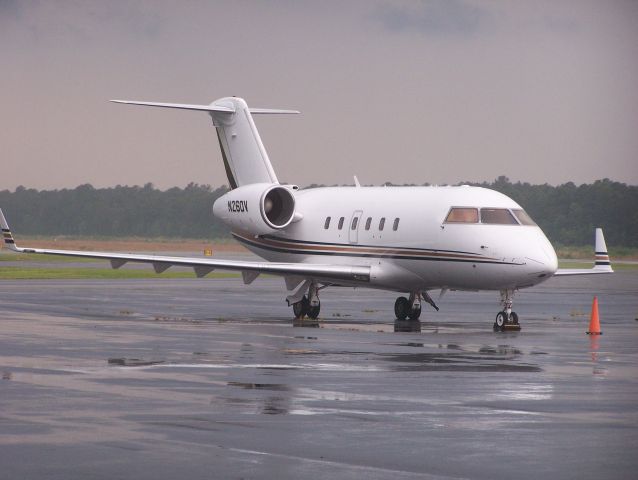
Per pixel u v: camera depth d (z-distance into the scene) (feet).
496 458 134.00
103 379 198.70
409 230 362.74
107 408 166.20
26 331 297.94
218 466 128.26
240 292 547.49
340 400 176.76
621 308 445.37
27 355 237.25
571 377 208.85
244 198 409.49
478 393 186.19
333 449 138.21
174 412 163.32
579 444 142.61
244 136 424.87
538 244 335.67
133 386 190.08
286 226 402.72
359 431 149.89
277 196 410.93
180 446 138.92
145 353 243.60
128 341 271.69
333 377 205.26
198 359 232.73
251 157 422.82
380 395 182.70
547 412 167.02
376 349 259.39
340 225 392.06
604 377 209.15
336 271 363.76
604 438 146.61
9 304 416.46
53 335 286.25
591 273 386.11
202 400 175.01
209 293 532.32
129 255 360.69
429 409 168.66
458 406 171.94
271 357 238.68
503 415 163.84
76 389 185.57
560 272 382.83
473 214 346.95
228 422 155.43
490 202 349.41
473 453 136.67
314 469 127.44
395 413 164.66
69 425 152.05
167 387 189.16
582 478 124.88
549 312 417.90
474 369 220.23
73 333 293.02
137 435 145.48
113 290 543.39
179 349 253.44
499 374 212.23
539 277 331.57
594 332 310.86
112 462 129.59
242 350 253.03
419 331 318.65
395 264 368.48
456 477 124.67
